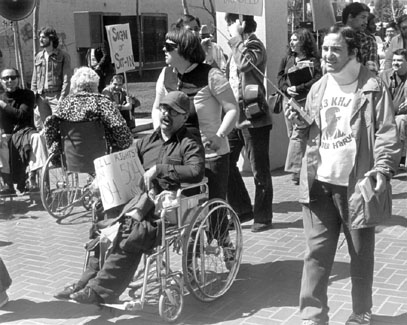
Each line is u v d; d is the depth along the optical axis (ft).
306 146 13.66
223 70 25.41
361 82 13.04
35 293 16.88
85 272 15.20
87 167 21.56
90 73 21.42
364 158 13.06
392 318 14.60
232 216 16.47
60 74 31.81
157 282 15.53
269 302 15.85
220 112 16.79
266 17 28.60
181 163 15.11
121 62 35.40
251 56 19.75
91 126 21.11
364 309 13.92
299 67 23.52
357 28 22.26
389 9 70.38
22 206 25.71
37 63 31.99
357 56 13.08
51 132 21.86
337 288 16.44
